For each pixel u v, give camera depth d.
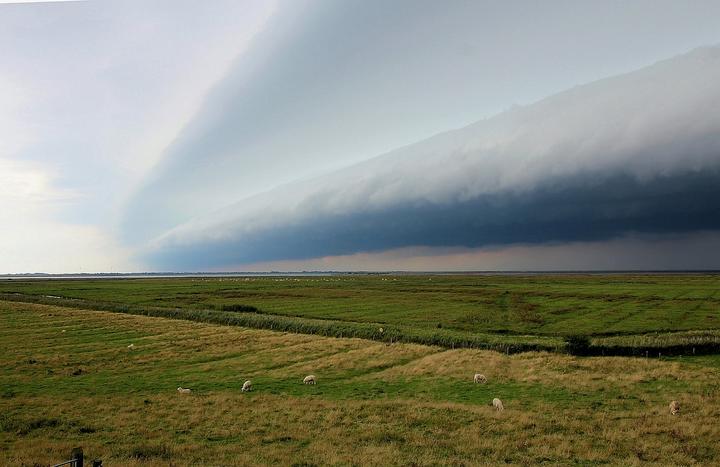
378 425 31.09
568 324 80.06
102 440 28.17
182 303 119.94
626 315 88.94
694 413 33.50
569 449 26.67
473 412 34.03
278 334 74.44
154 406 35.66
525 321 84.25
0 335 72.44
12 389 41.41
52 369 49.62
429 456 25.50
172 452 25.98
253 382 44.88
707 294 125.88
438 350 60.38
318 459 25.00
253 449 26.67
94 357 56.25
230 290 164.50
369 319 88.75
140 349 61.72
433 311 99.81
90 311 106.31
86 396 39.38
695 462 25.06
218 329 80.12
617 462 24.89
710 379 43.78
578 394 39.78
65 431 29.91
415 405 35.88
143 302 123.12
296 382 44.88
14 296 143.38
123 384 43.84
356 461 24.62
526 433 29.52
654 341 59.81
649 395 39.03
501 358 53.91
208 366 52.06
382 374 48.16
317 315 95.06
